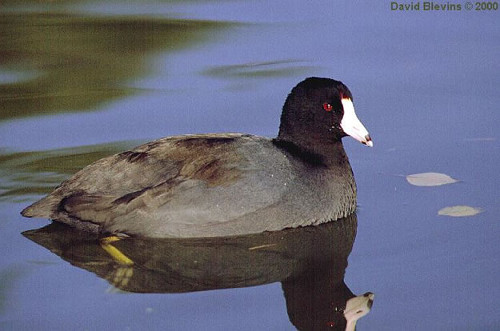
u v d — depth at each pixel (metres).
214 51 18.16
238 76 17.17
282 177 12.62
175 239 12.35
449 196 13.47
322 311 10.64
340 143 13.38
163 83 16.95
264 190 12.41
